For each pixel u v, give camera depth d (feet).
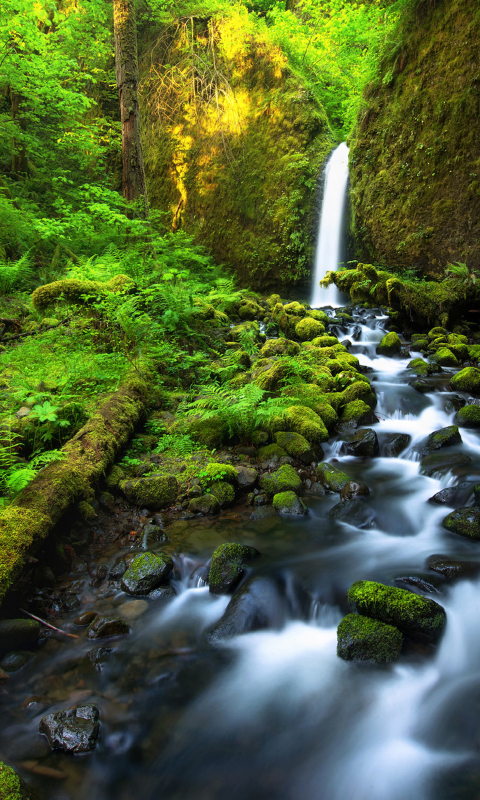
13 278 30.96
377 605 9.61
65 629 10.18
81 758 7.55
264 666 9.43
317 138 46.88
